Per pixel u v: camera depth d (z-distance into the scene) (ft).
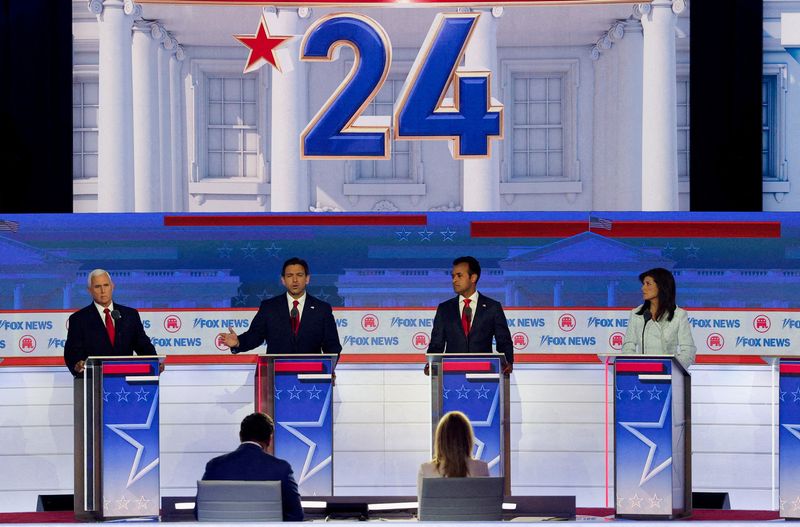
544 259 45.65
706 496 31.01
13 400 42.96
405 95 45.44
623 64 45.32
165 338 45.70
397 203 45.73
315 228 45.78
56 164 44.96
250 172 45.80
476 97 45.39
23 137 44.91
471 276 35.14
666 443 28.22
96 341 34.50
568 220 45.65
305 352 35.91
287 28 45.44
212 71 45.57
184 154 45.60
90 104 45.37
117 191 45.39
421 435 40.45
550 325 45.73
